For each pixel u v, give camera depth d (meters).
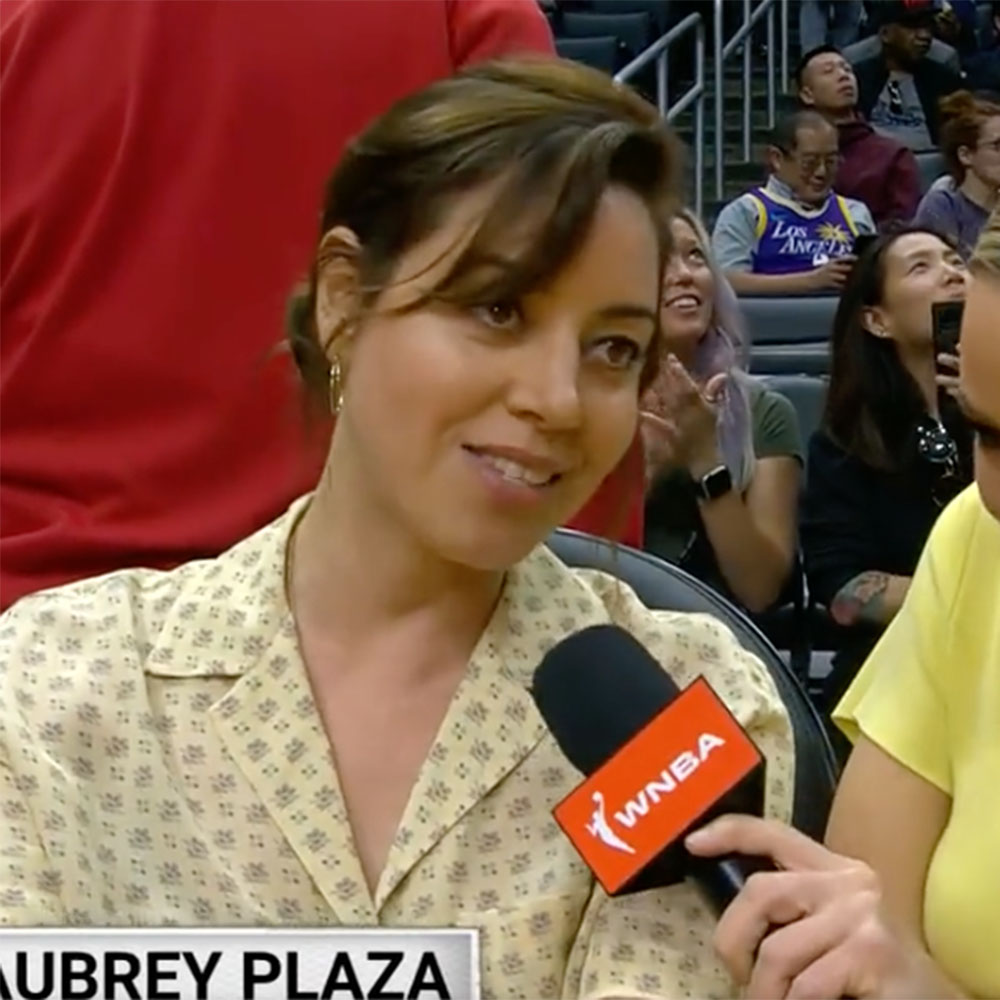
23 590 1.09
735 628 0.95
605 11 5.11
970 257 0.85
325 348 0.79
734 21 5.02
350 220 0.76
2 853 0.74
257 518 1.08
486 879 0.77
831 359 2.21
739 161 4.78
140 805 0.77
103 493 1.10
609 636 0.74
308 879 0.76
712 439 2.14
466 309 0.71
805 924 0.64
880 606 2.14
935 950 1.00
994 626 1.02
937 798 1.04
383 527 0.78
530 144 0.71
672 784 0.69
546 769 0.78
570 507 0.74
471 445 0.72
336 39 1.10
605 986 0.74
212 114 1.09
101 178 1.10
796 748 0.90
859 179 4.00
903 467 2.17
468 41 1.12
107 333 1.10
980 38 4.59
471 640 0.80
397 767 0.78
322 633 0.80
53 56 1.11
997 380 0.81
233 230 1.09
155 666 0.80
